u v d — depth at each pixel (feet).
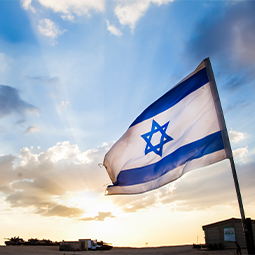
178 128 31.86
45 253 156.15
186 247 188.85
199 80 32.17
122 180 34.12
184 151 30.27
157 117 34.27
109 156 35.81
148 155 33.19
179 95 33.40
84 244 204.33
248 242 22.35
